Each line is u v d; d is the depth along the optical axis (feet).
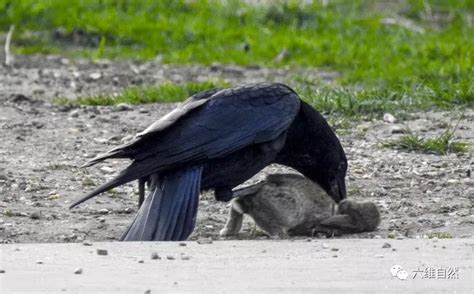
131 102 57.82
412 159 46.34
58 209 39.32
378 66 67.10
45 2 79.56
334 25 81.20
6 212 38.50
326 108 53.93
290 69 69.41
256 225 36.78
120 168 45.21
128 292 28.76
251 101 36.40
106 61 71.15
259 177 44.42
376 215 35.99
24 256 32.14
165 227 33.63
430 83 56.95
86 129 52.31
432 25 85.46
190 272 30.50
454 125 51.65
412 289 29.19
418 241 33.94
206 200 40.91
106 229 36.83
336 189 39.14
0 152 47.65
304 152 38.78
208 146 34.96
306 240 34.55
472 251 32.65
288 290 28.96
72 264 31.27
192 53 73.15
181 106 35.86
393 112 53.62
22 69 67.97
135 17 79.97
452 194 41.19
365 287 29.27
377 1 91.09
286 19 82.12
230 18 82.38
